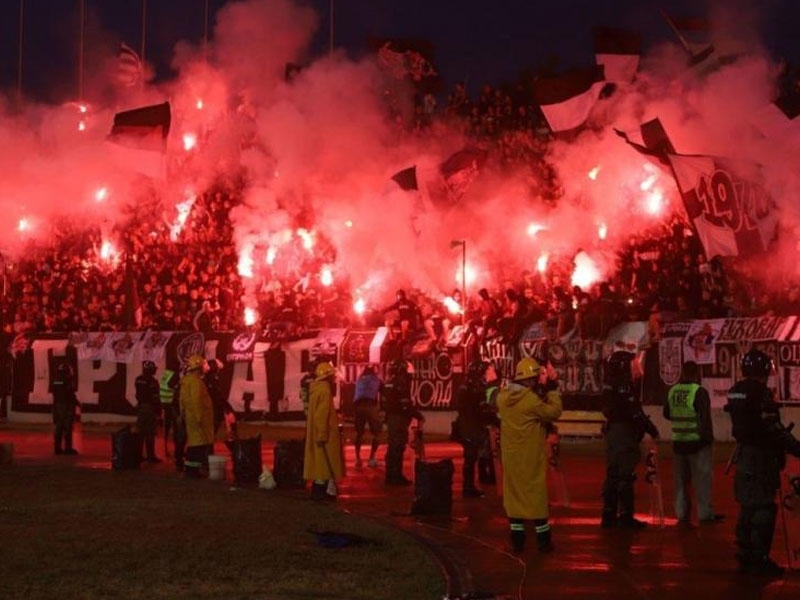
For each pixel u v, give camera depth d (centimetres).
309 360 3322
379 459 2455
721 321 2620
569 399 2783
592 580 1111
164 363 3559
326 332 3325
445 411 3069
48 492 1866
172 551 1281
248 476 1973
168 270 3897
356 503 1733
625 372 1448
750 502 1128
